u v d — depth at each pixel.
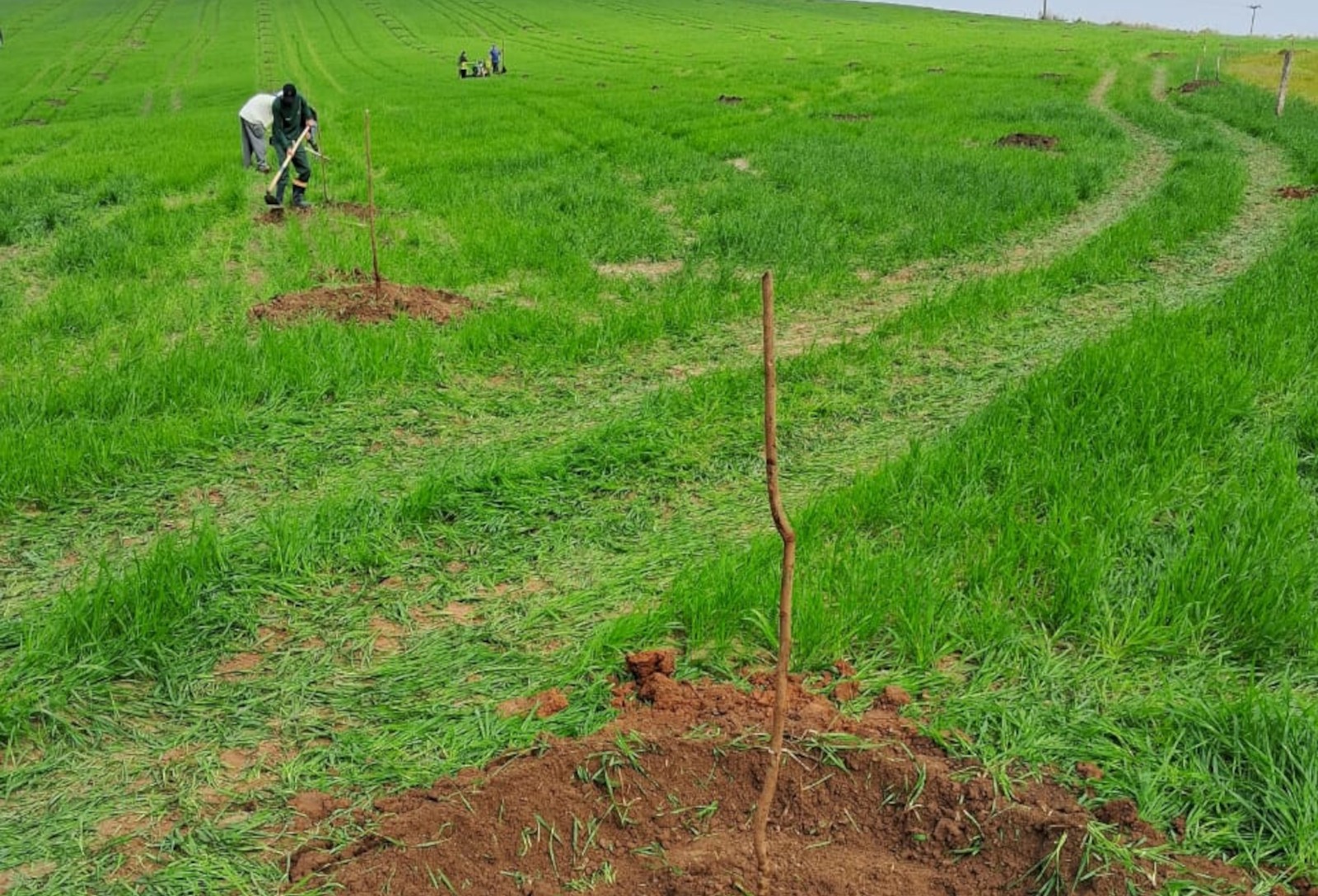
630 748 3.38
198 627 4.29
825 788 3.24
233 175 16.47
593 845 3.11
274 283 9.81
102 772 3.53
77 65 49.78
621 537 5.14
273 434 6.35
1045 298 9.25
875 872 2.95
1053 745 3.39
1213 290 9.28
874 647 4.02
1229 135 20.30
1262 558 4.31
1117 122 22.58
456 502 5.35
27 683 3.88
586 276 10.14
